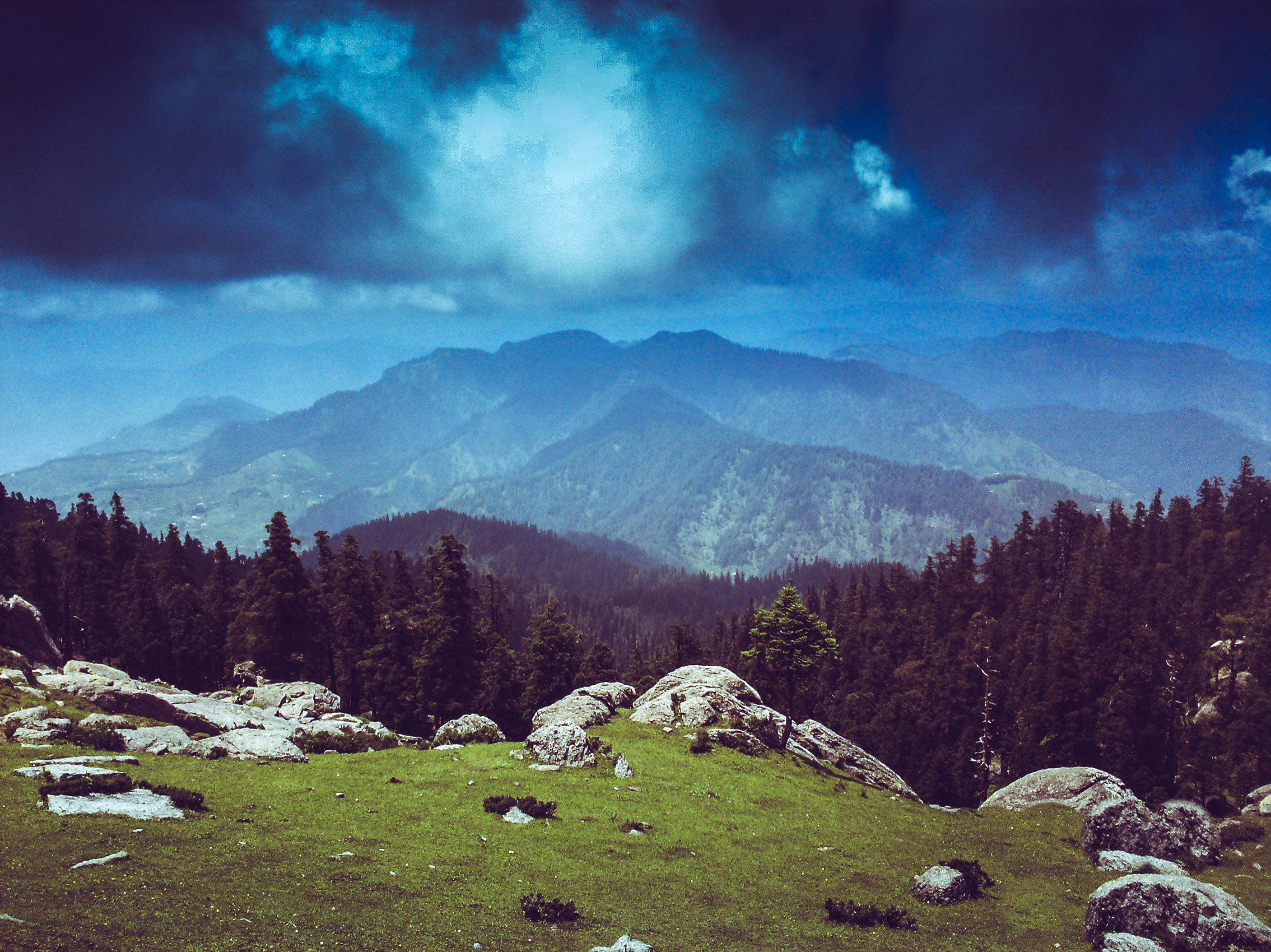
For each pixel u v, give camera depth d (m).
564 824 33.34
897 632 130.75
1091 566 132.88
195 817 27.98
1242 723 78.06
